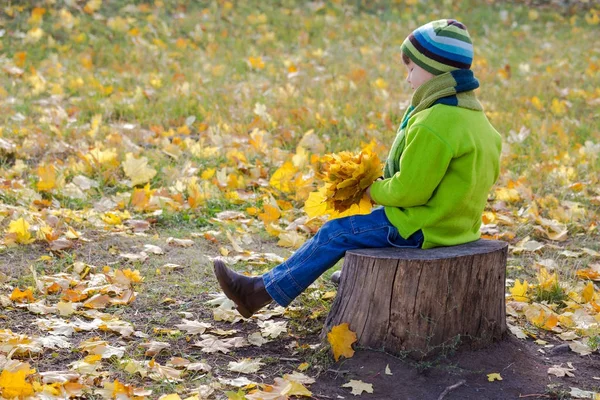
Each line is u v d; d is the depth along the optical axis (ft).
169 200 21.88
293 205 22.86
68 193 22.18
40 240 18.99
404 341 13.32
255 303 14.24
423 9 51.78
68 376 12.41
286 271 13.92
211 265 18.26
